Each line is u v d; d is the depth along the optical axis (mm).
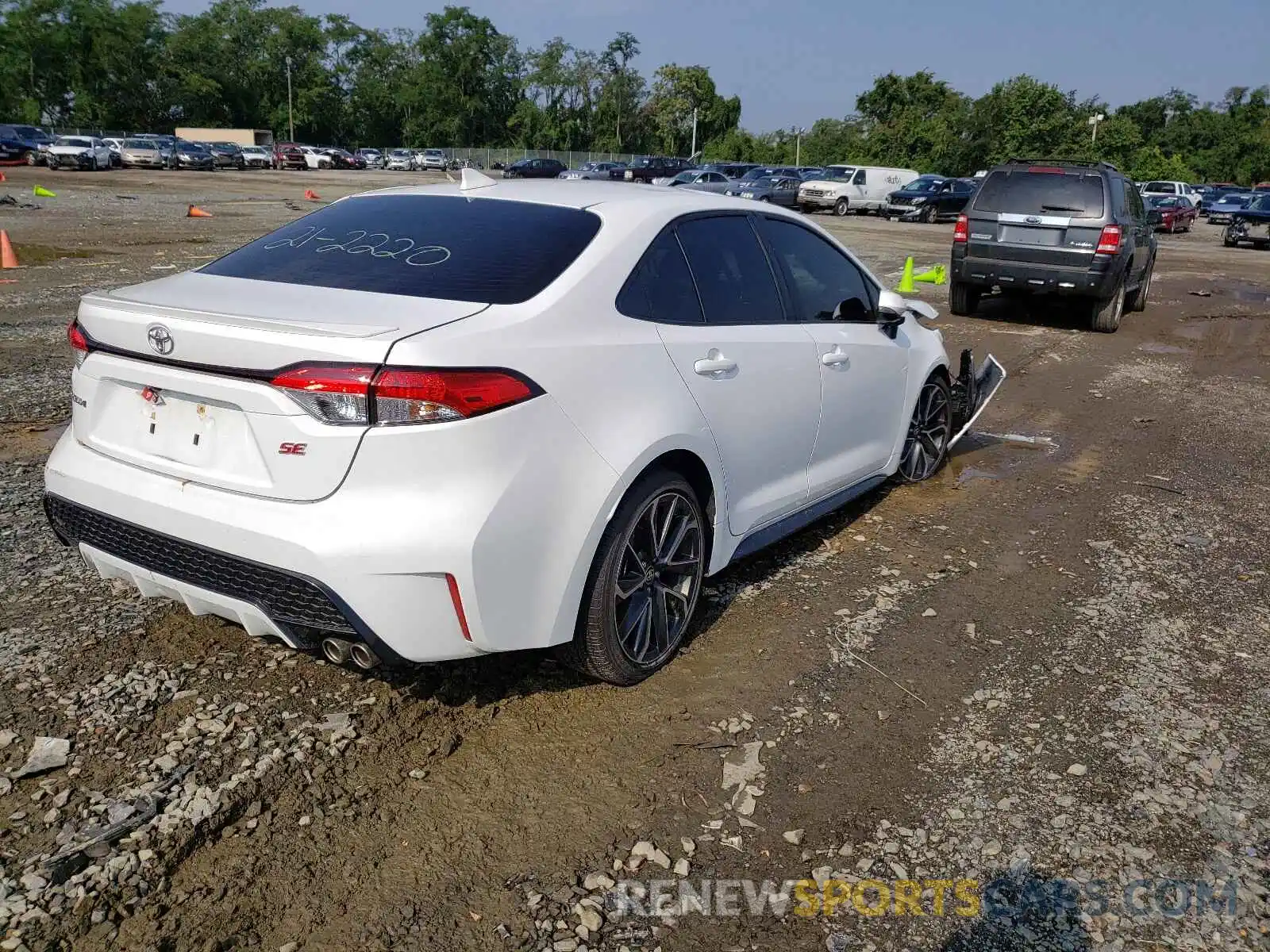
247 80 99312
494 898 2344
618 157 94938
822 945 2244
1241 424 7320
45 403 6375
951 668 3492
